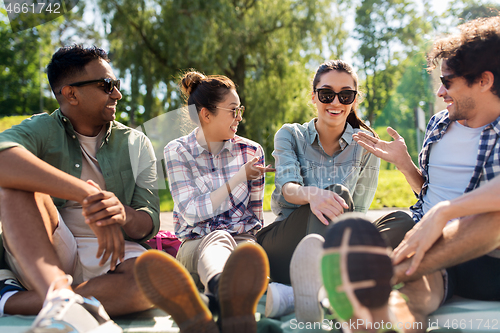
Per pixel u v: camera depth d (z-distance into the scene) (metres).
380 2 13.95
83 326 1.02
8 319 1.23
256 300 1.03
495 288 1.27
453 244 1.10
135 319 1.28
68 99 1.56
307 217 1.46
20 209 1.20
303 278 1.12
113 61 10.17
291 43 11.42
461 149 1.47
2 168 1.21
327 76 1.68
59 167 1.54
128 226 1.47
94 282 1.29
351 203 1.52
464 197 1.12
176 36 9.98
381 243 0.86
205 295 1.09
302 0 11.59
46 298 1.05
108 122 1.64
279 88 11.30
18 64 18.52
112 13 10.10
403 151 1.58
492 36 1.33
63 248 1.38
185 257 1.54
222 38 10.60
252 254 1.00
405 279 1.11
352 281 0.83
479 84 1.36
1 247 1.36
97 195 1.22
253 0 11.60
